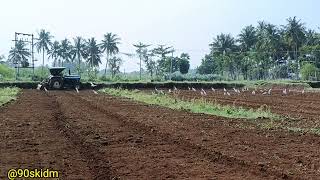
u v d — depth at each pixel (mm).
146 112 26531
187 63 134625
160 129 18812
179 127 19547
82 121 22000
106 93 49781
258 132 18328
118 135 17422
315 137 17094
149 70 130750
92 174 11258
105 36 127938
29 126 20016
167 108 29625
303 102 36531
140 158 13164
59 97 41281
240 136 17188
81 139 16391
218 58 128000
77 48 133375
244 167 12039
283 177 10953
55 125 20422
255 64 120438
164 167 12023
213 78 96625
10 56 120375
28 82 62062
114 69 124750
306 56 110938
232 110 27156
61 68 58656
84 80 73062
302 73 97750
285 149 14539
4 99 34688
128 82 67000
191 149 14609
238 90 58062
